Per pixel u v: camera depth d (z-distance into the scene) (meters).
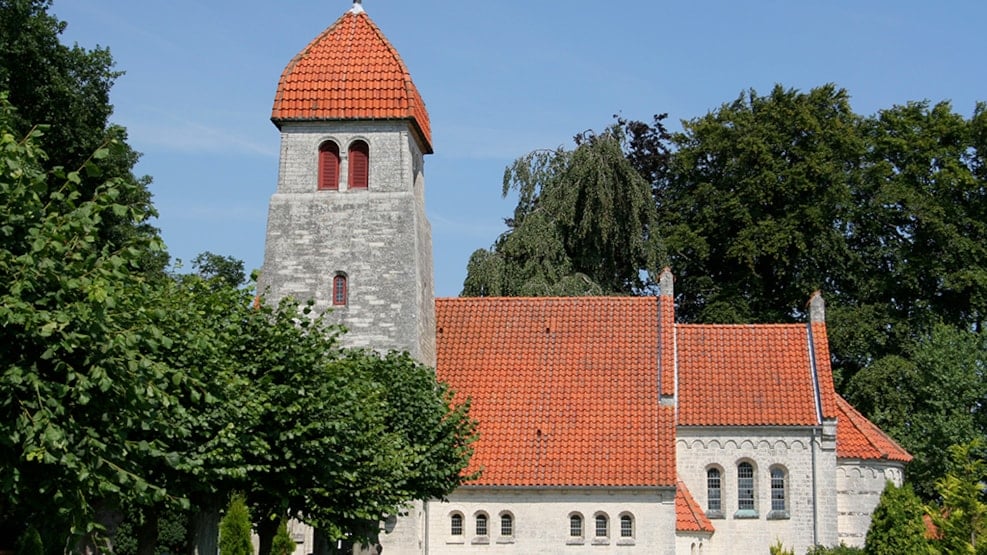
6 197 22.62
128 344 23.12
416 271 53.78
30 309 21.42
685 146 86.38
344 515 40.09
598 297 61.16
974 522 38.16
